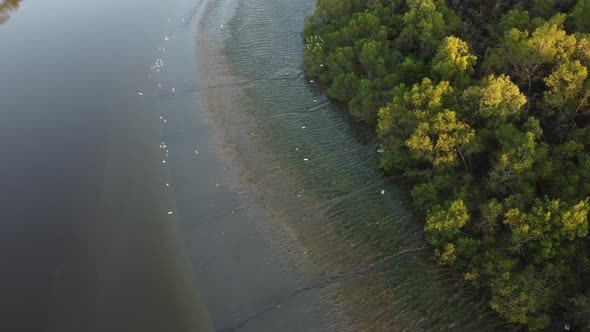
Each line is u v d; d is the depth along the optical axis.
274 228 32.47
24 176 37.78
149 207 34.81
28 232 33.09
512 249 26.66
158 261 30.94
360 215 33.16
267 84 48.16
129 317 27.83
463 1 47.81
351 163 37.75
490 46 40.41
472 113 32.31
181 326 27.31
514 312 24.80
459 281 28.25
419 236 31.38
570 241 26.47
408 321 26.61
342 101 44.56
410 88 37.97
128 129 42.84
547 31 32.88
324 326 26.64
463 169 33.19
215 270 30.08
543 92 32.84
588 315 23.09
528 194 27.83
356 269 29.56
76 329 27.36
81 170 38.34
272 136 40.97
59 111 45.31
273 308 27.70
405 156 35.19
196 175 37.25
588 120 32.16
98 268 30.59
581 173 28.00
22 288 29.52
